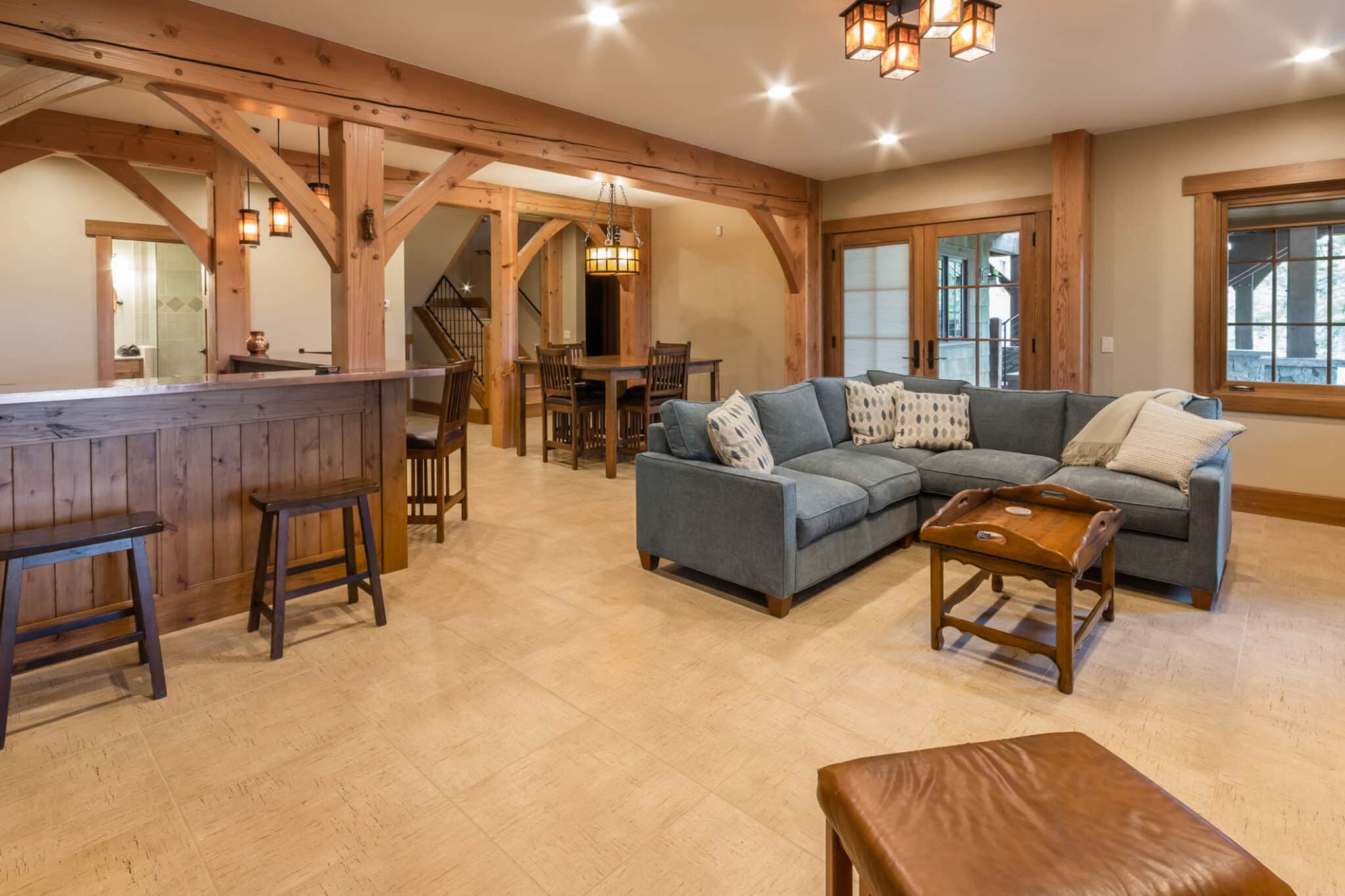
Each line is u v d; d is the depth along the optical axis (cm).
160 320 782
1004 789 125
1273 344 481
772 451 405
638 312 858
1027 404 426
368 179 371
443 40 352
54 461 263
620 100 445
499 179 682
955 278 614
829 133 519
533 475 612
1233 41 359
